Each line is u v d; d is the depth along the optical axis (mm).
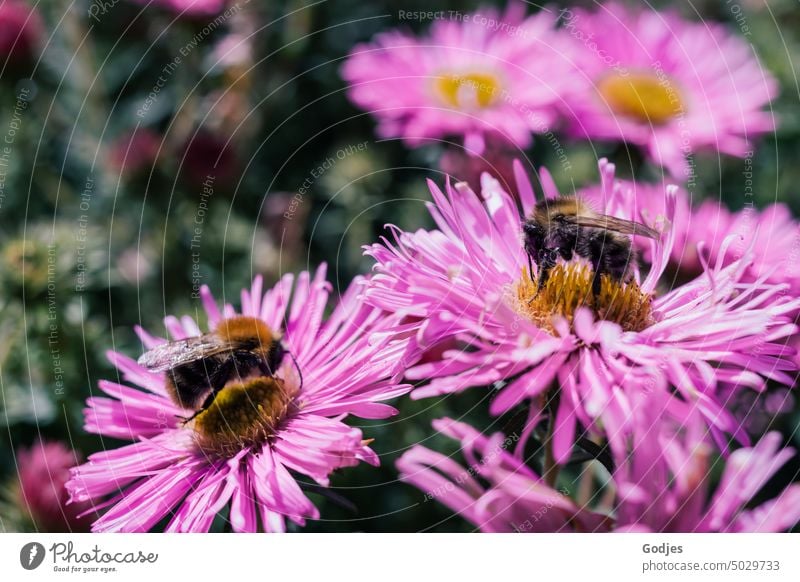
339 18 206
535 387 111
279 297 144
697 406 110
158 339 150
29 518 149
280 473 122
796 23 209
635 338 117
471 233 133
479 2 211
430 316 116
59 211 189
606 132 182
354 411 125
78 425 165
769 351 117
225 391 130
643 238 139
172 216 185
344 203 186
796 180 194
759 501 141
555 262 127
